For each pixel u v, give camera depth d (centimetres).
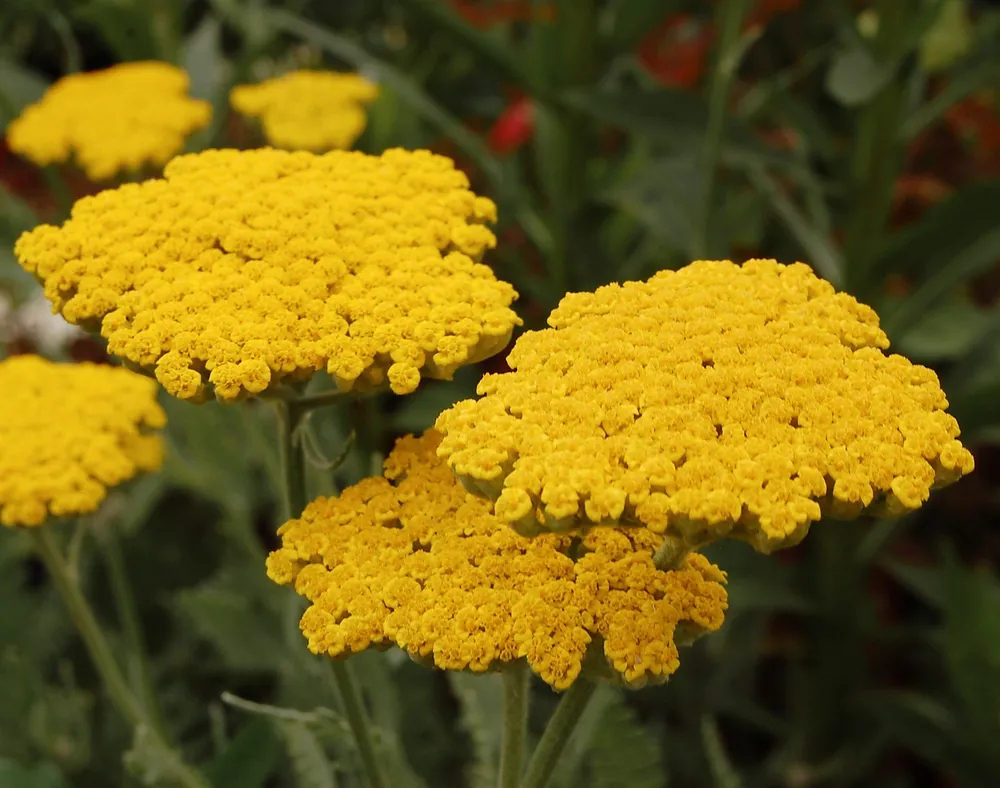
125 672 74
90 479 55
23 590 79
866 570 81
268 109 80
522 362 47
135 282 49
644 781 57
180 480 70
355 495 49
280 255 49
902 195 90
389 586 47
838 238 86
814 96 99
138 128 68
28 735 65
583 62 76
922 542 90
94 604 81
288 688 63
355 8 106
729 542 73
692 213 78
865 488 44
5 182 89
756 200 85
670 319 47
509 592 47
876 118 69
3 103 81
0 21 91
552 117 78
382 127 87
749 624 79
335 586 47
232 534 73
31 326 86
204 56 84
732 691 81
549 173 81
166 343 48
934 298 72
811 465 45
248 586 74
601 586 47
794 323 47
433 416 77
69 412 56
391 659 57
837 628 76
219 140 89
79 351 87
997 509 88
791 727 81
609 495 44
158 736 58
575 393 46
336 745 60
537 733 68
